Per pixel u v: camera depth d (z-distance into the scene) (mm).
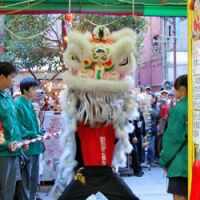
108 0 7016
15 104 6176
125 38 4273
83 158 4355
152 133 12188
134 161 10586
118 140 4461
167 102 12594
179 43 23656
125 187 4332
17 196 6215
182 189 4762
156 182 9781
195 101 2920
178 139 4723
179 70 23969
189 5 3039
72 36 4293
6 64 5512
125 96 4406
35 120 6598
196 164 2809
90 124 4348
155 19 26328
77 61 4328
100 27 4426
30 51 18047
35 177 6500
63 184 4664
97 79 4246
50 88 17422
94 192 4238
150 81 29672
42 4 6973
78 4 7027
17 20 16562
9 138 5441
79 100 4336
